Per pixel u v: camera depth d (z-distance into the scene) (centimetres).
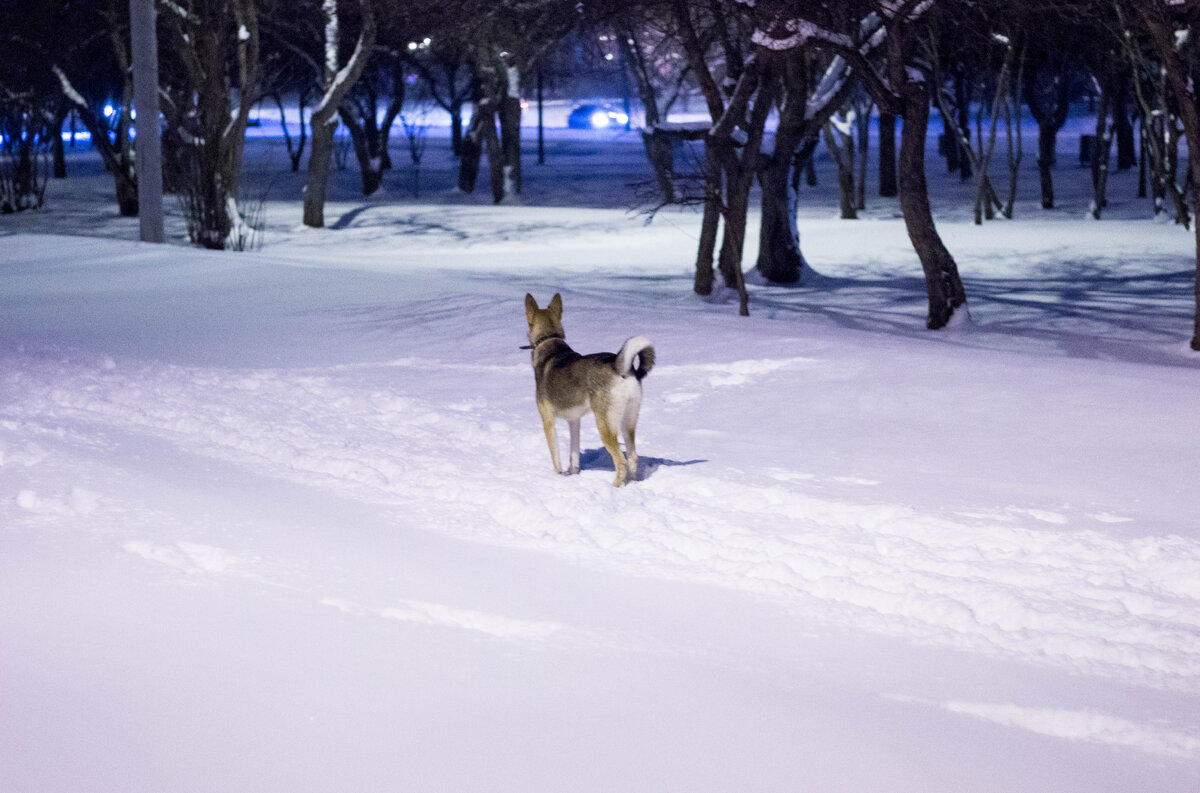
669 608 529
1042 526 684
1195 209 1616
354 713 373
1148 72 3750
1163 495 768
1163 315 1986
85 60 5053
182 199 3247
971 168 5544
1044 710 413
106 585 489
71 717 355
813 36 1722
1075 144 7788
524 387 1202
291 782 324
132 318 1794
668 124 2130
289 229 3872
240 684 390
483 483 773
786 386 1149
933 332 1856
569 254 3172
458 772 337
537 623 480
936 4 1792
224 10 3183
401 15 2755
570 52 3747
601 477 816
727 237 2305
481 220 4109
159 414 1009
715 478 797
